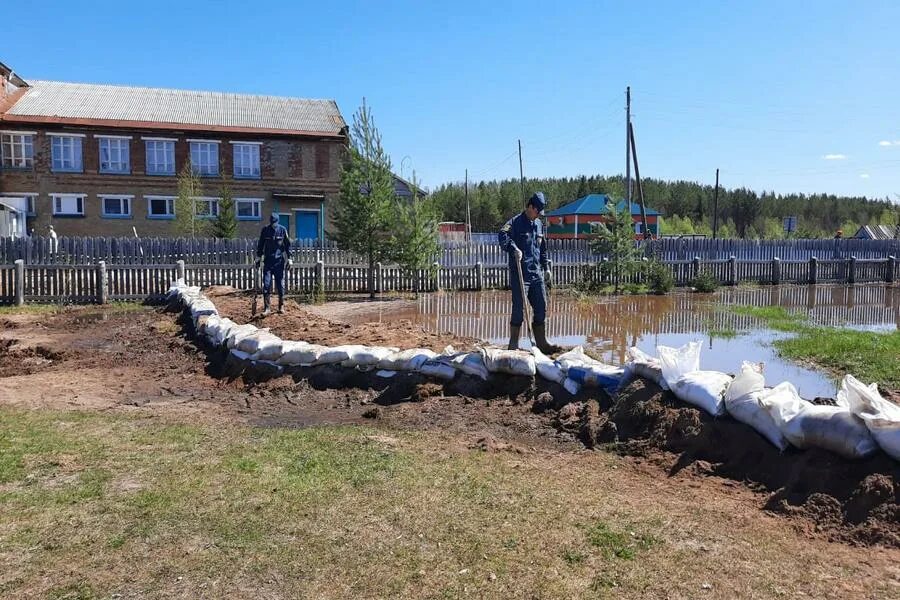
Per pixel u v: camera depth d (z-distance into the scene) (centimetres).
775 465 449
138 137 3169
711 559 341
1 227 2578
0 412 625
